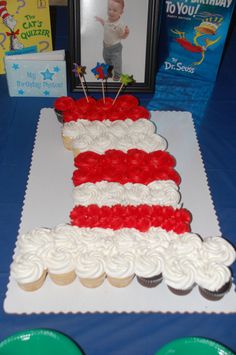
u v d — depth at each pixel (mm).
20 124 1701
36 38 1810
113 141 1498
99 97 1827
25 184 1459
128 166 1393
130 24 1714
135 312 1113
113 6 1679
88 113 1595
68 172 1484
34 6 1732
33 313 1105
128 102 1645
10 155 1565
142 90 1841
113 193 1304
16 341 947
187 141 1635
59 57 1743
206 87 1926
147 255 1143
